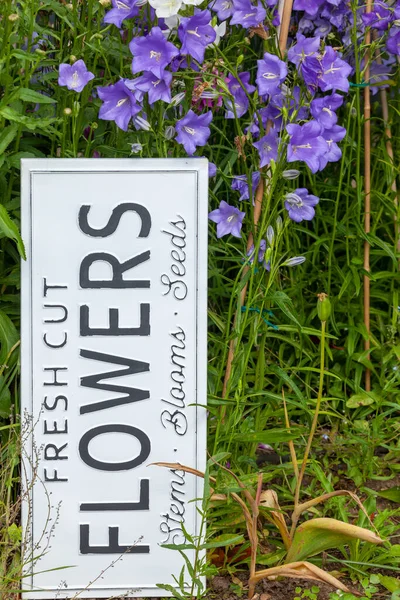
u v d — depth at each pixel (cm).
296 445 281
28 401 206
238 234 241
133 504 209
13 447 223
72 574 209
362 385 309
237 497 204
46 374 206
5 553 200
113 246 205
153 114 236
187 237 206
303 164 296
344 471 274
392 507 258
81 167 203
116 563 210
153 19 241
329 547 208
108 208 205
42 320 205
